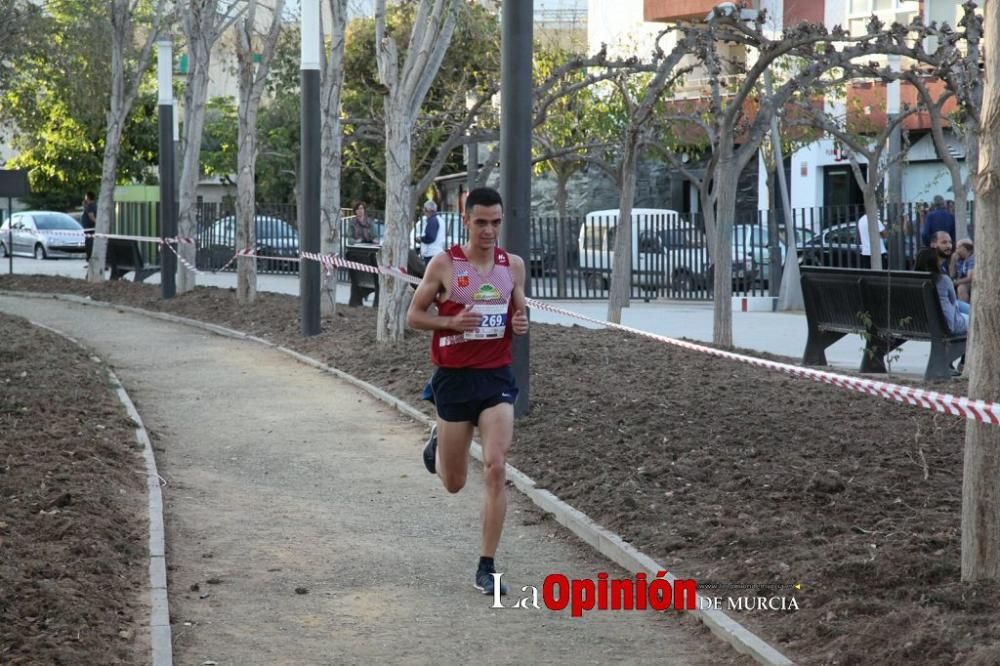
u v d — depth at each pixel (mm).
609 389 18484
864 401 17469
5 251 71188
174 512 13055
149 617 9625
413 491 14188
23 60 48062
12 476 12984
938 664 8141
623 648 9406
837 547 10633
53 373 20609
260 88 33375
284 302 32969
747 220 50344
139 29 53906
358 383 21281
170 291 36625
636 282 44625
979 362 9422
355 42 51250
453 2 24031
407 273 24297
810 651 8859
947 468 13719
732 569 10500
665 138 47375
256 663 9016
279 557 11617
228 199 56281
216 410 19219
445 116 35125
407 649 9352
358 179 67062
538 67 46625
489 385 10438
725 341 24516
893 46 24000
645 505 12469
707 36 24375
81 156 75688
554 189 66875
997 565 9406
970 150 27328
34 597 9398
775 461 14070
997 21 9148
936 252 19969
